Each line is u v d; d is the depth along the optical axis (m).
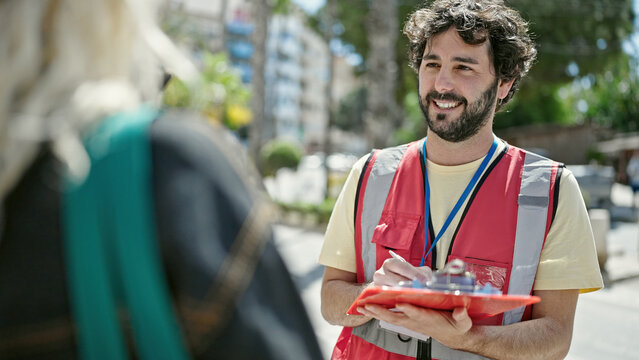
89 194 0.64
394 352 1.65
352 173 1.94
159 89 0.85
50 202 0.64
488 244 1.65
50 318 0.63
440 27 1.73
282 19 57.69
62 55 0.65
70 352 0.63
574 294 1.65
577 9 19.27
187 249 0.63
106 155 0.65
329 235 1.94
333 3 21.23
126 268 0.63
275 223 0.75
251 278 0.65
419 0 2.05
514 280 1.62
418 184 1.80
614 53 20.28
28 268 0.63
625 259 8.88
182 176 0.65
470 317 1.45
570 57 19.92
